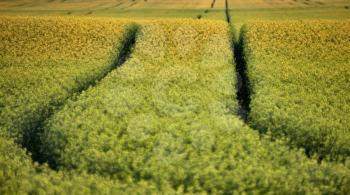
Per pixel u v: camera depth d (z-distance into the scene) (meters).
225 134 10.02
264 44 22.62
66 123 10.73
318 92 14.12
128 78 16.05
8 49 22.44
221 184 7.68
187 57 20.45
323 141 10.23
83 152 9.03
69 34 26.00
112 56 20.66
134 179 7.93
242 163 8.36
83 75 16.52
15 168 8.27
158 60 19.77
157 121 10.80
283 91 13.92
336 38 23.97
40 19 30.59
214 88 14.59
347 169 8.59
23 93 14.01
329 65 18.19
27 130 11.27
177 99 12.95
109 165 8.54
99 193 7.28
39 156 10.80
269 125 11.01
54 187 7.34
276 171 8.05
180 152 8.98
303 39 23.72
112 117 11.23
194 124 10.48
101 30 26.89
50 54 21.08
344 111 12.19
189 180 7.92
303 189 7.71
